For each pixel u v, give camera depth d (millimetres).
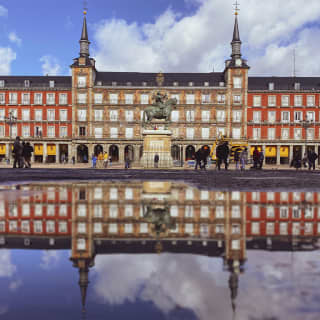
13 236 1748
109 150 58469
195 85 57688
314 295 979
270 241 1684
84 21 57531
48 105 56875
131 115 56344
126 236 1763
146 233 1848
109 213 2637
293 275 1153
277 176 12094
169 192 4730
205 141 56156
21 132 57094
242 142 55219
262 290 1007
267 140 56375
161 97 21453
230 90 56031
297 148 57500
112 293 984
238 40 57094
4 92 57062
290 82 59719
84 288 1013
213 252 1450
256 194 4480
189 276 1118
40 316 845
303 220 2381
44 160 57062
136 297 943
